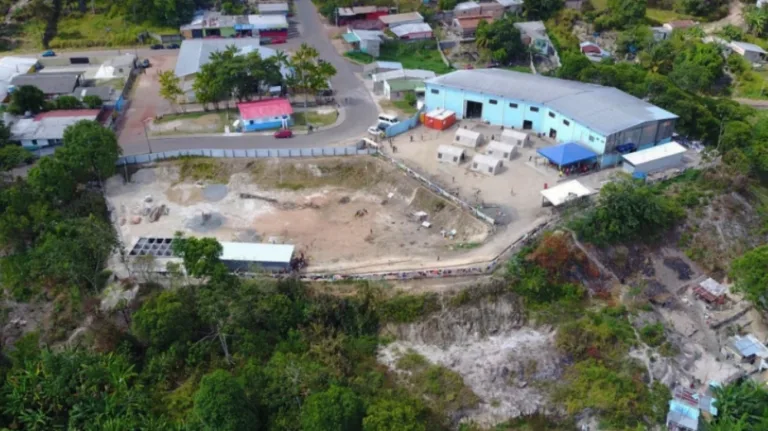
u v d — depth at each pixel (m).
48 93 129.00
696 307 84.75
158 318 72.38
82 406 66.19
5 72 138.75
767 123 112.12
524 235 88.00
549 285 82.69
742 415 68.69
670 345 78.38
